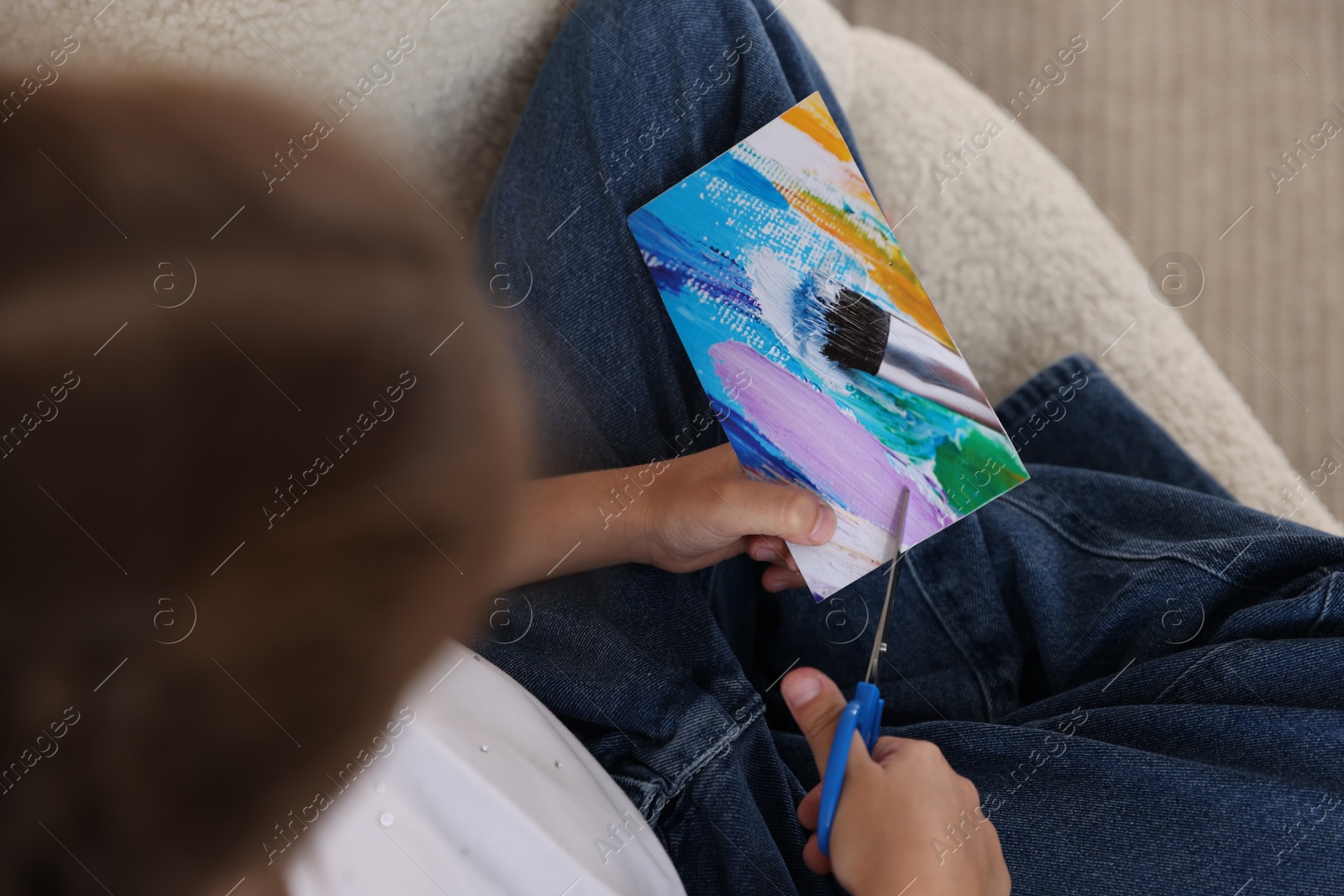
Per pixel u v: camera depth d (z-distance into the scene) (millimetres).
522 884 427
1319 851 481
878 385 620
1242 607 600
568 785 473
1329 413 1252
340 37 669
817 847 482
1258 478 820
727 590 697
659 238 651
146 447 185
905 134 860
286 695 213
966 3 1357
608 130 694
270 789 222
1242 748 513
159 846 216
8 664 189
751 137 654
